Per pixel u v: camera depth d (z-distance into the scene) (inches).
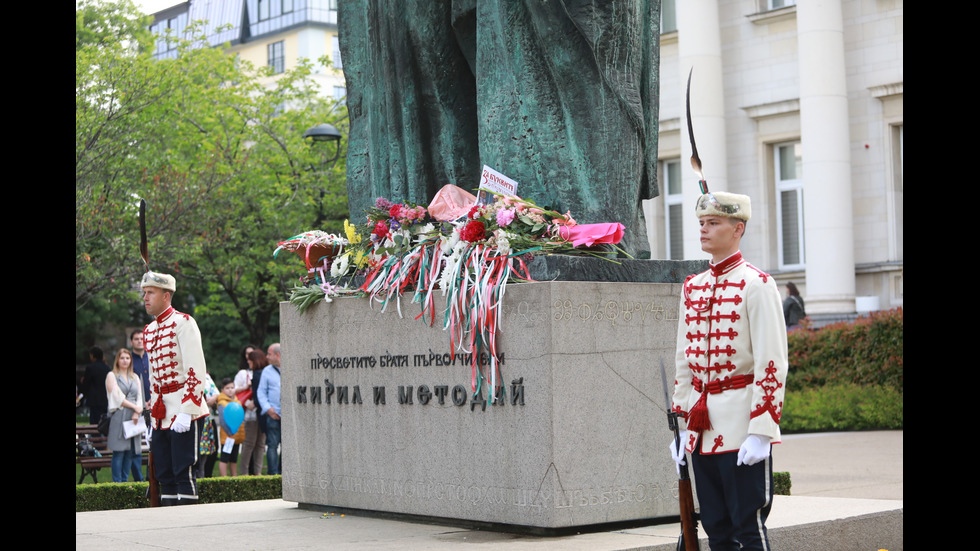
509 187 320.2
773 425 215.0
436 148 357.7
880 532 304.5
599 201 310.5
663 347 288.7
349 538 280.4
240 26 2608.3
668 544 256.5
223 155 1126.4
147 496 456.8
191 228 1063.6
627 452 280.1
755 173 1162.6
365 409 322.7
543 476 269.7
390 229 319.0
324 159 1157.1
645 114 327.0
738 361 222.1
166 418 415.2
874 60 1083.3
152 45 1243.2
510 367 278.2
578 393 272.7
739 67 1175.0
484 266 287.7
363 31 378.9
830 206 1066.1
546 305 270.4
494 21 327.3
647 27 328.8
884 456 633.6
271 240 1112.2
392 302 314.0
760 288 219.5
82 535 293.4
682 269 301.0
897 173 1073.5
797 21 1098.7
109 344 1731.1
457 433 293.0
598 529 275.7
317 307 340.5
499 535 276.4
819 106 1072.8
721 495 226.1
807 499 336.5
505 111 323.9
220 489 455.8
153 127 1091.3
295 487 348.8
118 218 999.6
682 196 1197.7
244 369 642.8
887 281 1064.2
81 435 657.6
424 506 302.7
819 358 893.2
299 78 1295.5
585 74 313.9
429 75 354.0
